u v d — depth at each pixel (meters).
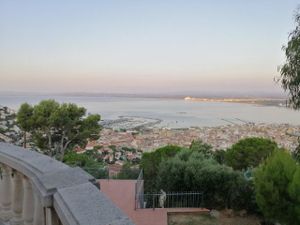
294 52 5.97
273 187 6.56
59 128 14.66
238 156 13.18
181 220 7.78
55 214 1.38
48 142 14.59
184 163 9.01
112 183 9.86
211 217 8.01
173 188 8.88
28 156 1.97
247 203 8.20
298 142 7.07
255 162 12.83
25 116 13.83
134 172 11.66
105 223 1.02
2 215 2.11
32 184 1.62
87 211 1.11
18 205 1.98
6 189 2.09
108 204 1.18
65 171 1.62
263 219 7.88
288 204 6.46
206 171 8.54
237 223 7.66
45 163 1.80
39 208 1.69
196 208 8.39
